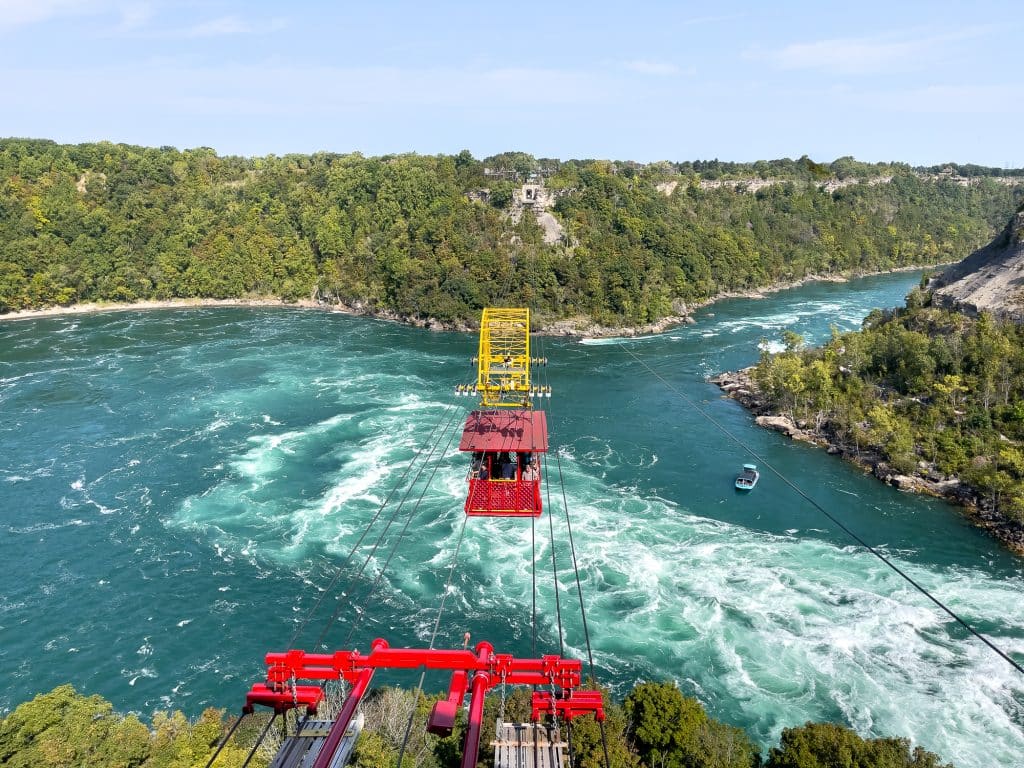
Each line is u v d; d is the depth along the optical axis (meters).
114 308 188.38
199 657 54.50
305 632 57.19
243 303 199.25
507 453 33.72
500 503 31.20
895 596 61.78
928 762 38.62
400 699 45.25
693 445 96.00
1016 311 114.06
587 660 54.12
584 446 95.25
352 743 15.63
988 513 75.94
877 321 136.88
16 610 59.69
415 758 39.81
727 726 43.97
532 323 168.12
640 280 184.62
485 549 68.94
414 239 191.50
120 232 196.75
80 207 195.62
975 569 66.06
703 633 57.12
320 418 105.25
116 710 49.34
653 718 41.47
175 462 88.69
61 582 63.53
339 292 194.38
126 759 39.06
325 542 70.00
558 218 199.25
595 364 139.12
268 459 89.81
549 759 16.09
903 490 82.50
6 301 174.12
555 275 179.00
